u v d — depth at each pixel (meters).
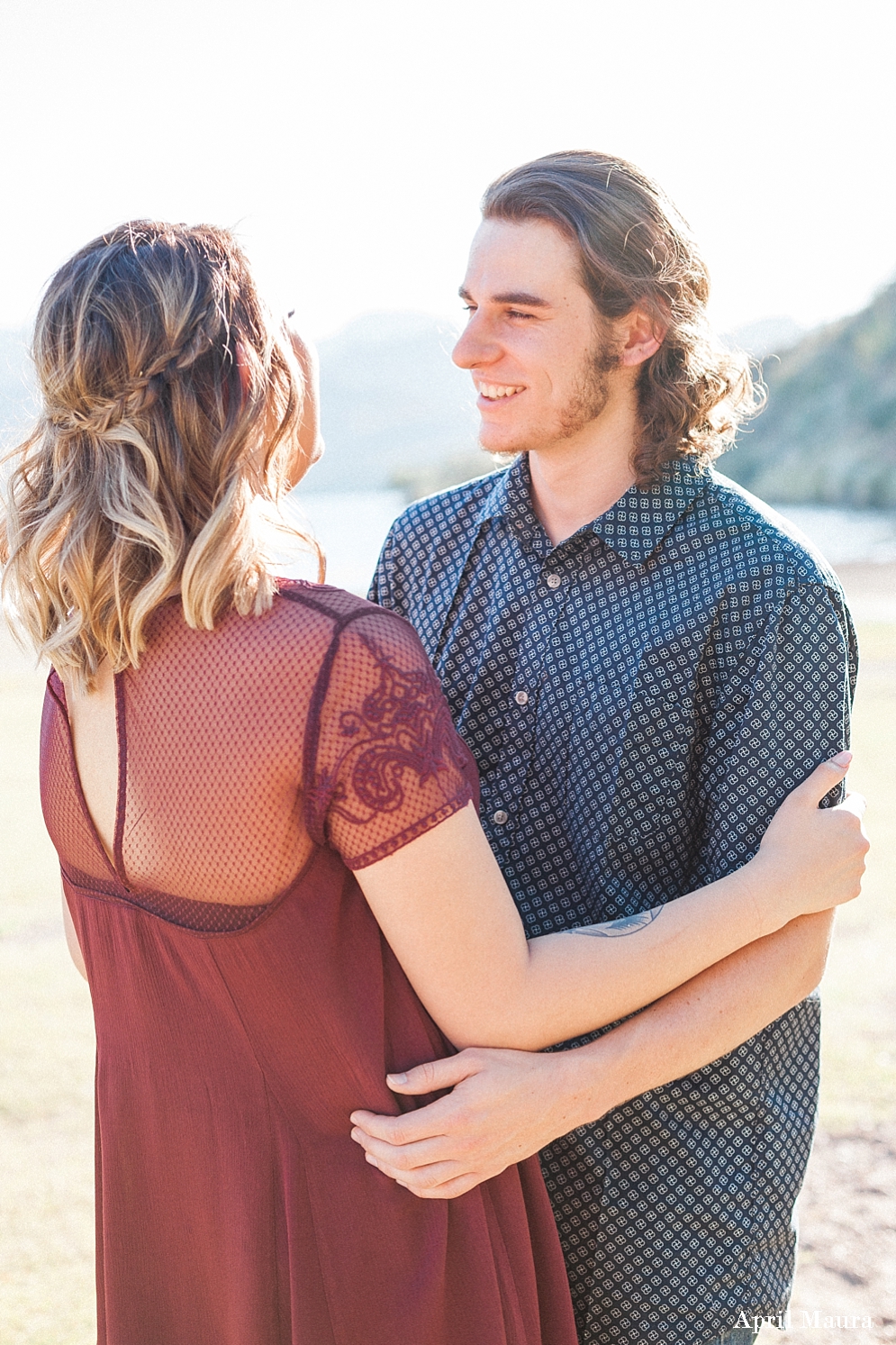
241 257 1.27
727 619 1.66
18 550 1.25
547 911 1.79
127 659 1.23
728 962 1.50
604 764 1.73
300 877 1.23
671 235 1.75
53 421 1.22
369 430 138.38
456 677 1.90
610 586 1.75
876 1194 3.49
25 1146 3.94
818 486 57.25
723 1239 1.68
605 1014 1.35
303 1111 1.32
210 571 1.17
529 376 1.71
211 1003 1.31
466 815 1.23
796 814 1.54
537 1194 1.48
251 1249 1.32
